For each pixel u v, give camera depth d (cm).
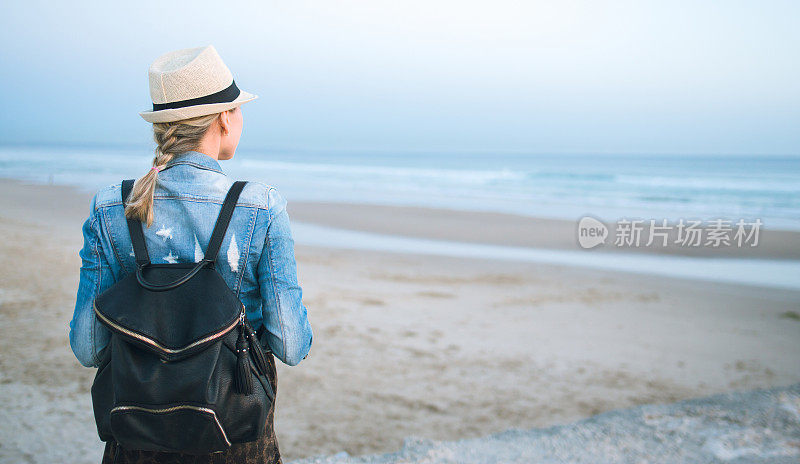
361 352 586
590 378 541
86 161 5747
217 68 129
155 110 129
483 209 2197
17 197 2242
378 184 3519
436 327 686
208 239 125
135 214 123
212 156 133
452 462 287
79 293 127
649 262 1194
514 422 441
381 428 423
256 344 122
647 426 321
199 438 110
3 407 405
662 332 705
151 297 114
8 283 752
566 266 1143
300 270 1011
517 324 717
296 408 453
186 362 110
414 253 1265
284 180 3828
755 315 797
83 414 404
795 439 290
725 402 345
